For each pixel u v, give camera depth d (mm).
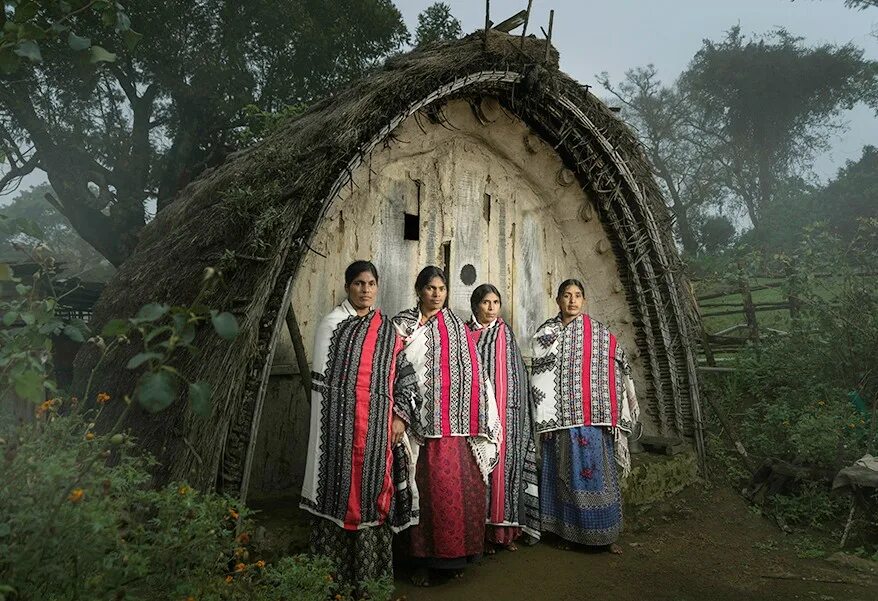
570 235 5566
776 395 6922
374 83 4027
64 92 13891
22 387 1855
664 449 5363
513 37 4633
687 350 5496
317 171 3568
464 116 4816
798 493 4945
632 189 5309
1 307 2453
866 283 6395
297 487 4297
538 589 3572
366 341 3379
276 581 2715
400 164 4742
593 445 4148
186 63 14148
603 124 5152
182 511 2232
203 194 5203
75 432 3305
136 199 15492
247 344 3287
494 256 5188
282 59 14820
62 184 14773
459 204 5012
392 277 4672
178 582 2111
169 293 4121
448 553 3480
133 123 15820
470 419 3637
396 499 3420
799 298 7207
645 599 3477
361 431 3262
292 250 3566
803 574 3805
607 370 4273
